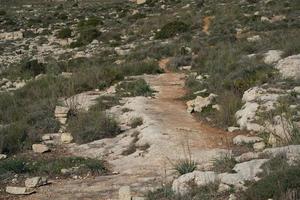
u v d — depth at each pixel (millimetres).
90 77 27672
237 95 20812
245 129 17094
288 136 14992
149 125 18047
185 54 36594
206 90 23141
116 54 41062
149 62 32750
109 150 16734
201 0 65062
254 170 11367
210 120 18812
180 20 51906
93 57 40188
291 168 10328
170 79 28656
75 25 62562
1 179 13961
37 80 29297
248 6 53688
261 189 9938
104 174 14258
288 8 49312
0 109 23094
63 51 47594
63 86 26031
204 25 48875
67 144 18109
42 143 18203
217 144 16016
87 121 19562
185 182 11547
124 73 30875
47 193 12742
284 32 35812
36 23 67750
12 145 17547
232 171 11727
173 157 14922
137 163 14844
